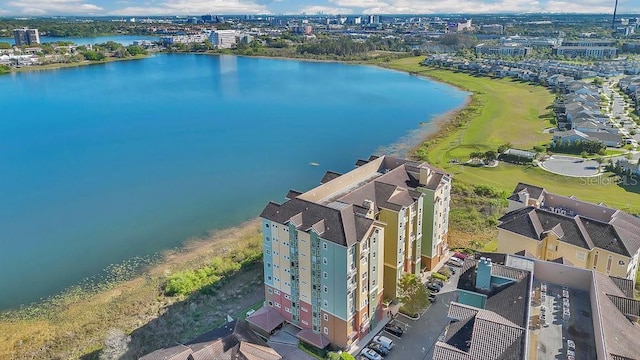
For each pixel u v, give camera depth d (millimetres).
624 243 81938
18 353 84188
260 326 85438
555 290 66562
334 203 83688
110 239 125875
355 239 75438
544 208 98375
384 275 91812
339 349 80812
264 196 152375
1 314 96688
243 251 117000
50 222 134875
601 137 190500
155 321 91438
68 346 85562
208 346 71438
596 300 59250
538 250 86750
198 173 172875
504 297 62438
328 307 80188
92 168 177500
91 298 101062
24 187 159375
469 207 136000
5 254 118875
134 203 147125
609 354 50188
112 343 82625
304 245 78625
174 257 117188
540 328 58312
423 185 97938
